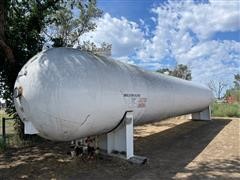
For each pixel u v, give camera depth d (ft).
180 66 156.97
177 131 42.01
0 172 21.45
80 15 66.64
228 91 133.49
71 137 19.33
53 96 17.75
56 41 37.86
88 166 22.07
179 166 22.15
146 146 30.42
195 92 41.96
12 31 35.01
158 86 27.89
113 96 20.57
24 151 28.63
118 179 19.08
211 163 23.04
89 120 19.06
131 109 22.84
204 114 56.70
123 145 22.95
